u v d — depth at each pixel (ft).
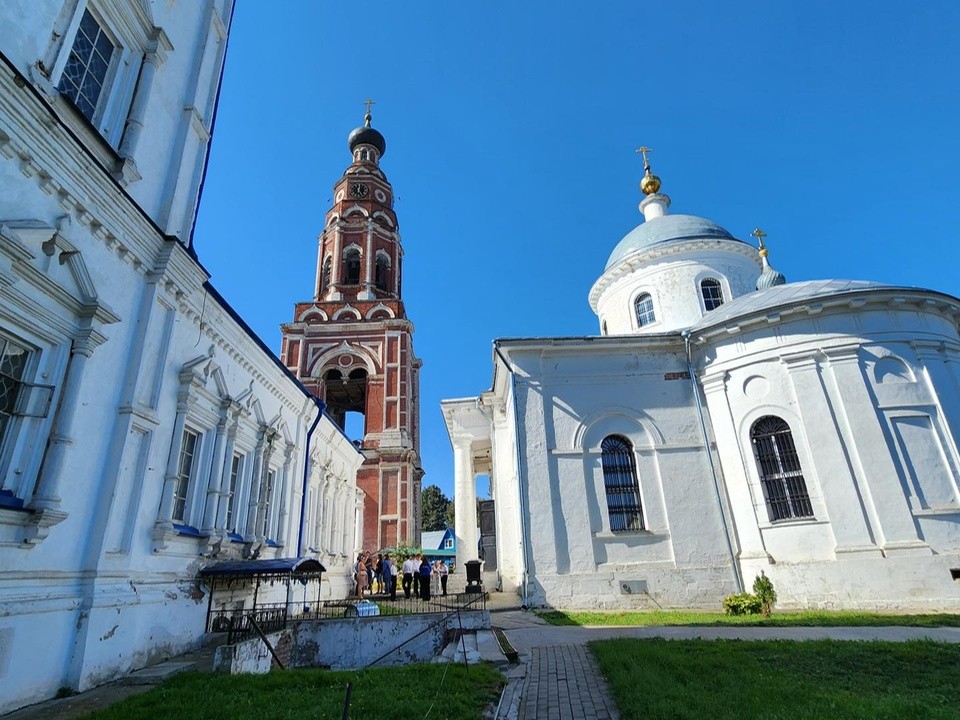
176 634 31.17
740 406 55.42
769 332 55.36
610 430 57.67
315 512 62.03
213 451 37.27
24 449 22.24
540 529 53.72
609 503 55.72
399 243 147.02
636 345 60.13
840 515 48.52
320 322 128.26
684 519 54.39
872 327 52.75
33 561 21.86
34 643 21.30
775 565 50.11
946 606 44.21
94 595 24.23
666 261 80.38
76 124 25.95
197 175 36.35
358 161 157.07
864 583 46.32
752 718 17.19
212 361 36.55
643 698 19.51
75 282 24.91
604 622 43.19
